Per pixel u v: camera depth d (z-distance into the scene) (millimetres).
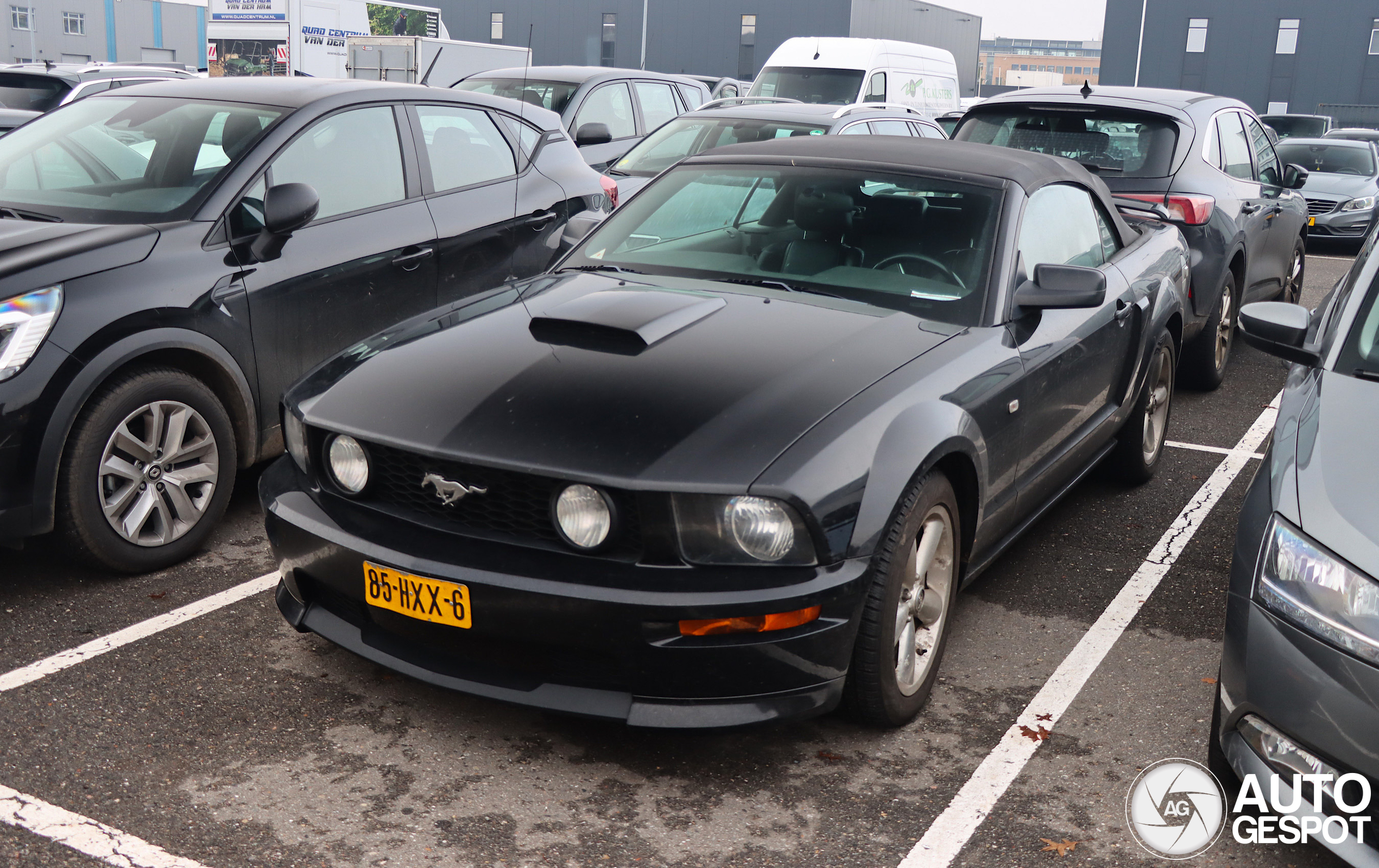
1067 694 3266
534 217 5289
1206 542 4484
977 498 3174
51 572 3863
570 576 2555
